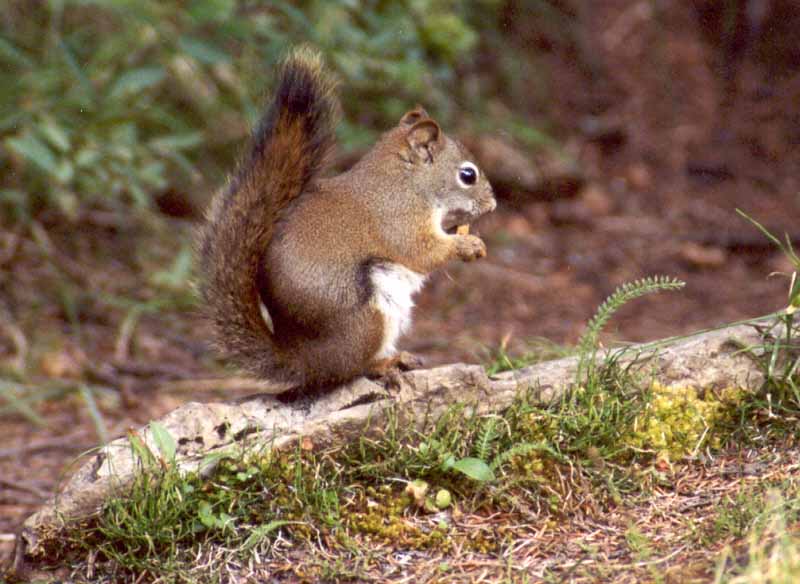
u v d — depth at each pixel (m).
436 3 16.89
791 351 8.01
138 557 7.11
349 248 8.05
